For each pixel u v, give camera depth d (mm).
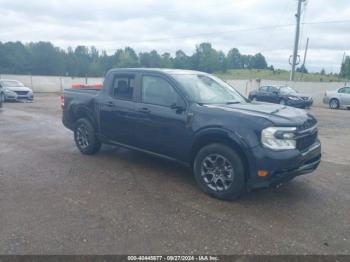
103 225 3395
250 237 3221
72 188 4449
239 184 3939
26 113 13062
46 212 3678
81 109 6113
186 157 4512
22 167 5367
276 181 3803
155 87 4906
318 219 3652
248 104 4820
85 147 6188
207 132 4141
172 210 3801
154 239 3141
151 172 5215
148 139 4938
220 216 3672
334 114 16391
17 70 66500
